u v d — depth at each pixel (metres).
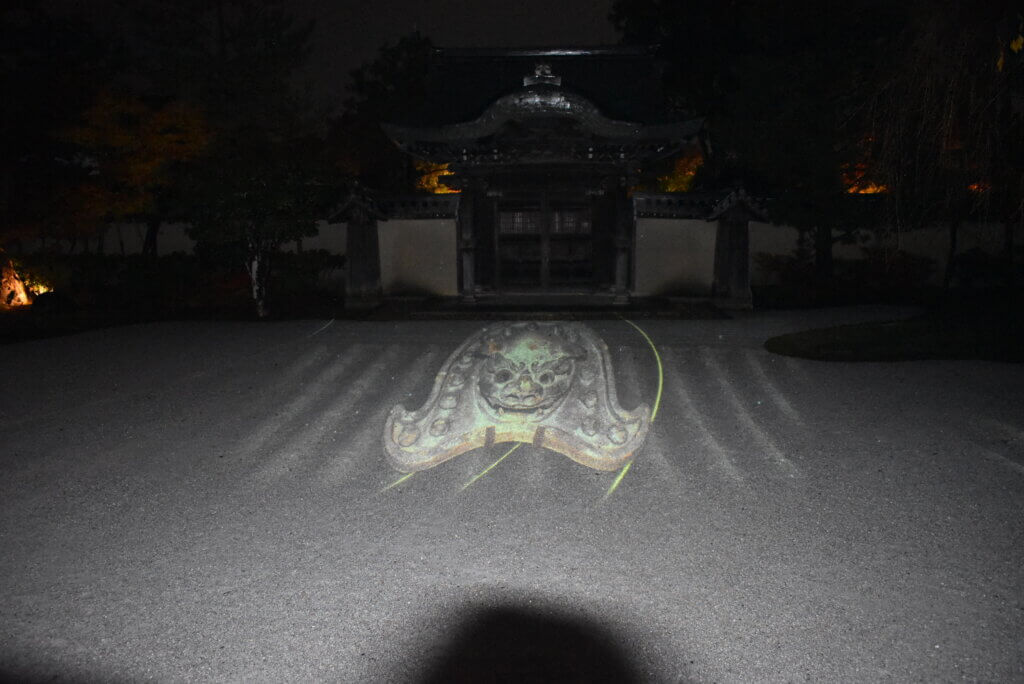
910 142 7.23
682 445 6.36
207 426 7.07
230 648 3.52
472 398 6.04
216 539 4.64
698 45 22.62
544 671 3.33
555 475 5.66
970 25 6.19
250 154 19.69
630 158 14.79
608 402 6.03
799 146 16.80
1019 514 4.88
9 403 8.01
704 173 23.20
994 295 17.11
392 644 3.54
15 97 15.90
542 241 16.12
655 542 4.53
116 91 17.50
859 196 17.36
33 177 16.86
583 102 14.09
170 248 21.16
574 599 3.90
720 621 3.69
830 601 3.85
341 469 5.87
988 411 7.23
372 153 26.47
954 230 17.67
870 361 9.65
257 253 14.49
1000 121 6.75
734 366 9.48
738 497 5.21
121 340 11.79
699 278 16.45
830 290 18.08
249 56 30.05
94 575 4.20
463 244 15.44
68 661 3.45
